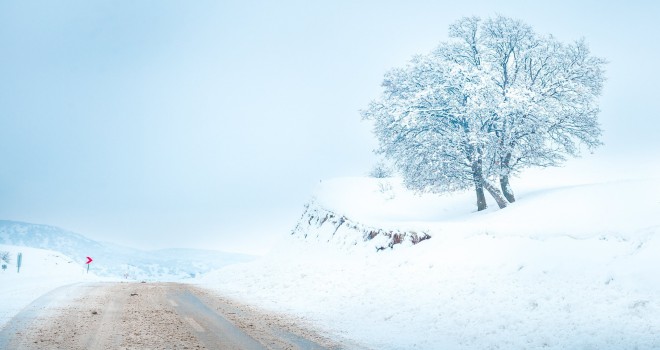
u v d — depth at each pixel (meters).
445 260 17.19
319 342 9.31
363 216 32.34
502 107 24.95
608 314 9.55
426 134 27.75
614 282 10.95
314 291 18.22
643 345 7.88
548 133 27.56
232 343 8.67
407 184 30.41
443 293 13.93
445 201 35.56
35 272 27.86
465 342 9.58
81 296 14.99
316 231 36.88
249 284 22.75
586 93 26.66
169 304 14.08
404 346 9.19
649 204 17.05
